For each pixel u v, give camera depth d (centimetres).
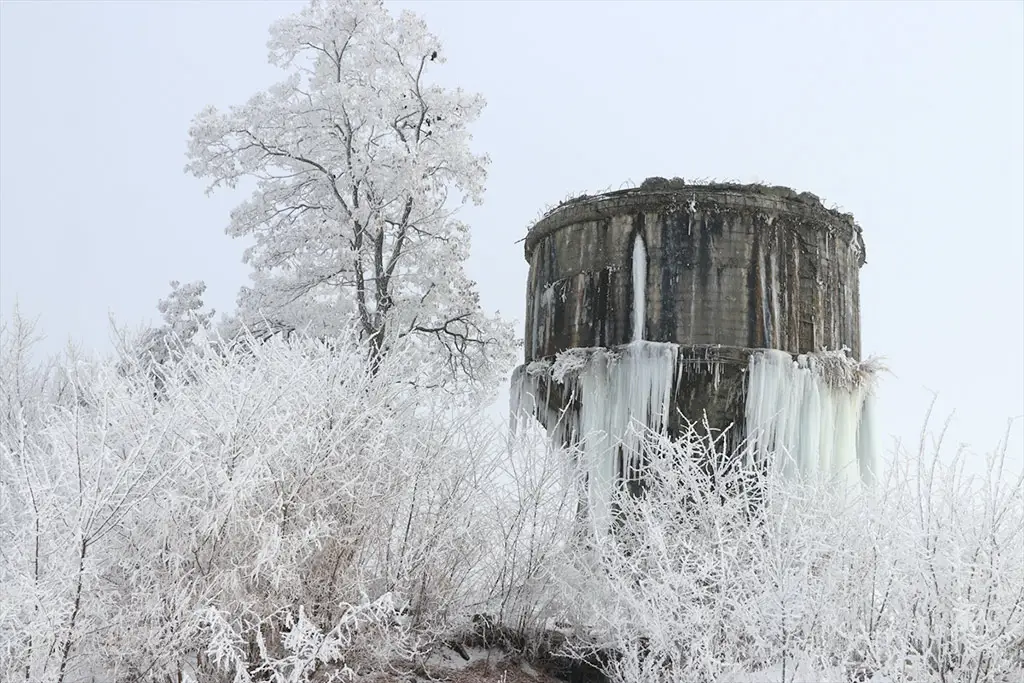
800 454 1083
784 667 603
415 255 2123
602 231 1183
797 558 635
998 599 651
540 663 827
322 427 698
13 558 604
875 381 1188
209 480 644
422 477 786
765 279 1112
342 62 2209
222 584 620
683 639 666
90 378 726
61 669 573
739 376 1079
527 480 844
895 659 646
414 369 912
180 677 638
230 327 1994
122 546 647
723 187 1148
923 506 688
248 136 2136
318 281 2100
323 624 689
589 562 839
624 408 1103
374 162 2036
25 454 617
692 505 766
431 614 788
